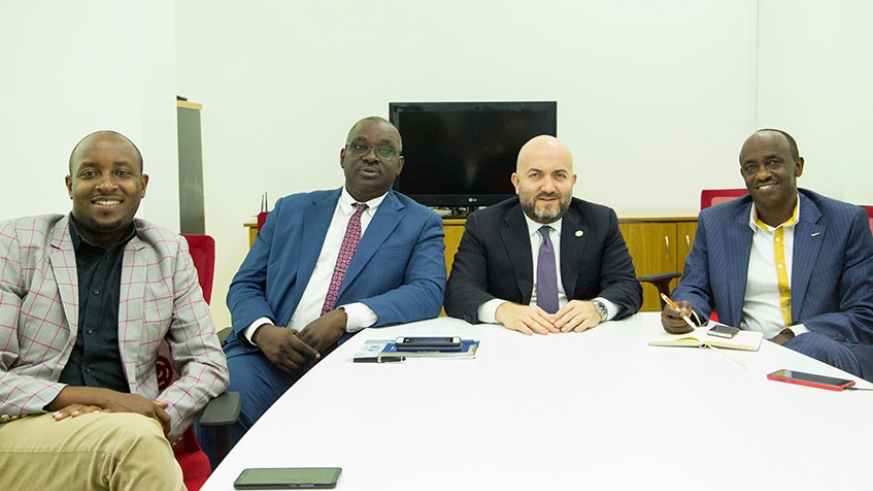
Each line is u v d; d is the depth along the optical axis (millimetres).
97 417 1229
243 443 967
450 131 3939
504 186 3963
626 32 4137
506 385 1251
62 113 2439
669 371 1328
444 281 2137
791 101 3764
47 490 1206
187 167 3684
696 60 4156
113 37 2428
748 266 2203
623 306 1922
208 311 1685
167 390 1484
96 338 1544
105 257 1601
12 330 1458
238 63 4148
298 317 2172
